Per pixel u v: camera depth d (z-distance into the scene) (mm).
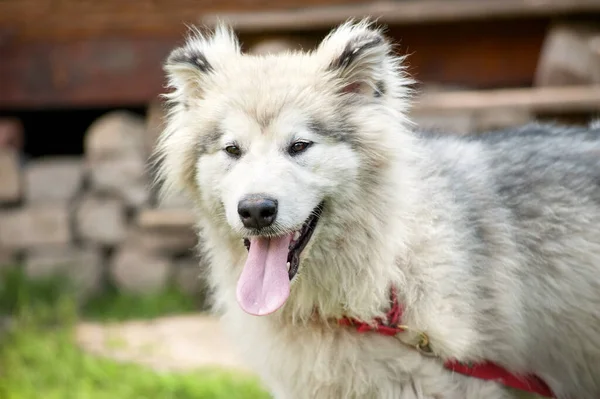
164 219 9227
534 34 9258
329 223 4082
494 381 4168
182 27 9852
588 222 4262
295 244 4035
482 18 9055
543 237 4262
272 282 3891
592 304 4262
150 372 6488
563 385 4477
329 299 4074
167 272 9336
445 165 4375
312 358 4090
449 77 9508
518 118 8320
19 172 9617
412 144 4273
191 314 8750
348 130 4098
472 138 4750
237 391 6055
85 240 9578
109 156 9555
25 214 9539
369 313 4020
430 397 4035
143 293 9234
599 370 4438
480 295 4125
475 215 4223
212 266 4527
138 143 9648
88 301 9219
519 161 4418
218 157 4176
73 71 10078
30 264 9438
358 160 4078
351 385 4086
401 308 4047
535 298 4262
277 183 3893
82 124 12008
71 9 10008
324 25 9195
